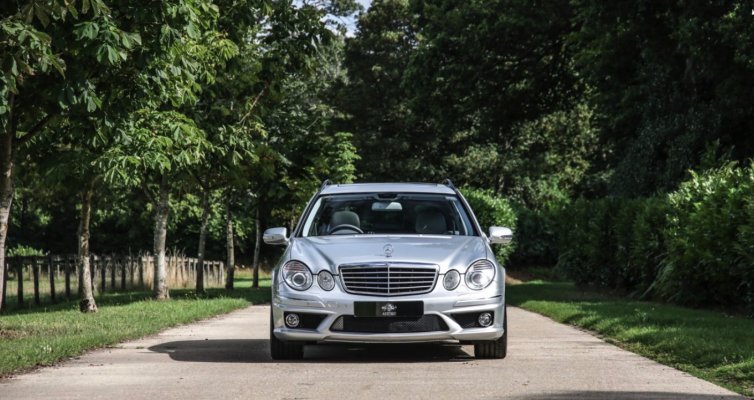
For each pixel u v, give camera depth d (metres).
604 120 40.78
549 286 35.09
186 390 8.70
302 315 11.05
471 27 43.06
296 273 11.14
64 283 30.23
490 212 46.09
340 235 12.06
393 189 12.95
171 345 13.24
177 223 63.47
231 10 19.59
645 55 29.91
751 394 8.44
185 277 42.38
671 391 8.60
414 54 44.91
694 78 28.83
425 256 11.09
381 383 9.15
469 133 73.38
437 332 10.87
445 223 12.38
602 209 27.59
